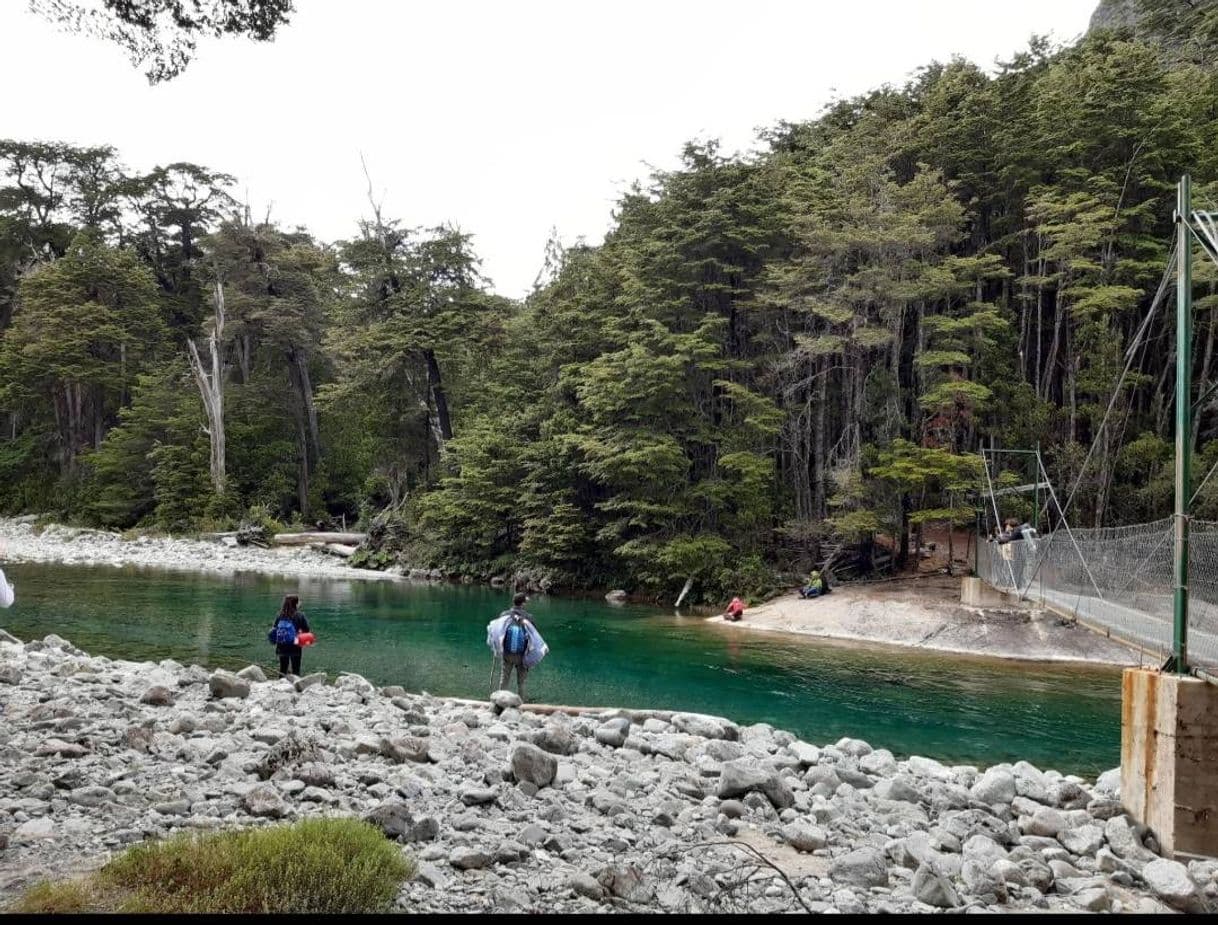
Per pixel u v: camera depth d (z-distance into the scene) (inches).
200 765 315.3
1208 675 331.6
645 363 1228.5
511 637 572.1
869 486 1167.0
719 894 233.6
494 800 300.2
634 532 1321.4
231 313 2230.6
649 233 1428.4
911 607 951.0
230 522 2025.1
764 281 1326.3
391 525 1718.8
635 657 785.6
